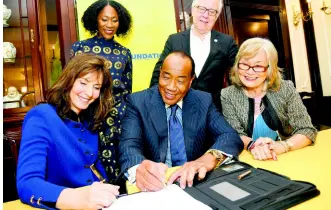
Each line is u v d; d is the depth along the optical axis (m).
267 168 0.97
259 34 4.01
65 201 0.74
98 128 1.19
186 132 1.29
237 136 1.23
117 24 1.91
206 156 1.04
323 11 4.09
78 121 1.14
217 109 1.43
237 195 0.72
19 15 2.24
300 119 1.35
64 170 1.03
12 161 2.16
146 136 1.25
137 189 0.88
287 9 4.07
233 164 0.99
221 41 2.05
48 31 2.48
